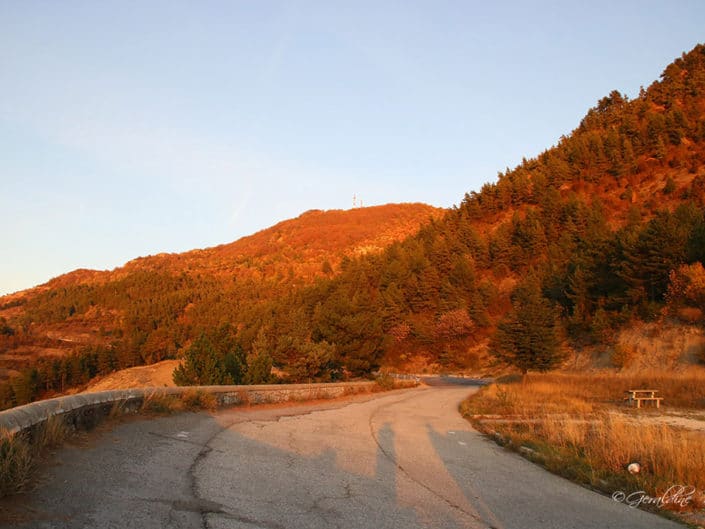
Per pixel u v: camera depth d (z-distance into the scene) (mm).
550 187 100438
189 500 5070
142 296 162875
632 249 46281
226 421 10906
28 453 5176
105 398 8438
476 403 21047
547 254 75875
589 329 47938
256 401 15719
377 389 29047
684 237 44094
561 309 55094
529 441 11070
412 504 5926
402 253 91812
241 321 86875
